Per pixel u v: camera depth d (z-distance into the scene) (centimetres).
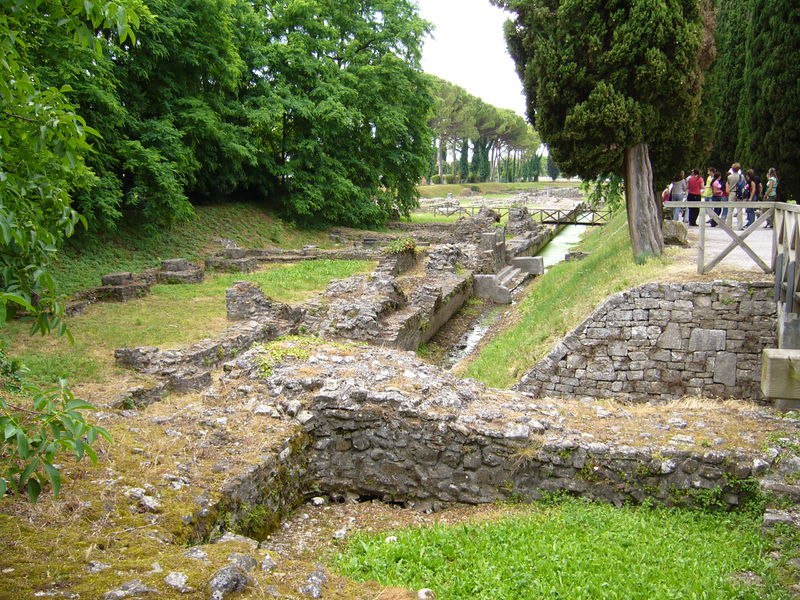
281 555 511
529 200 6706
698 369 999
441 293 1811
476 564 480
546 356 1077
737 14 2362
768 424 693
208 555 389
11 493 438
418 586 446
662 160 1379
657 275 1079
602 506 604
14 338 1338
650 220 1289
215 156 2969
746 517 575
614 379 1040
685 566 485
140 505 459
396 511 638
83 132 427
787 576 474
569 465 626
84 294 1777
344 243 3300
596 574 465
